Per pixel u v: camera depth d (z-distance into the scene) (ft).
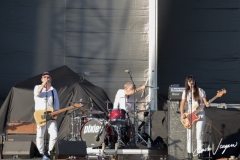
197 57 129.59
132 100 105.70
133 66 126.82
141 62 126.93
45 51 126.52
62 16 127.34
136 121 102.58
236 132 100.53
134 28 127.54
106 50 127.13
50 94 90.33
